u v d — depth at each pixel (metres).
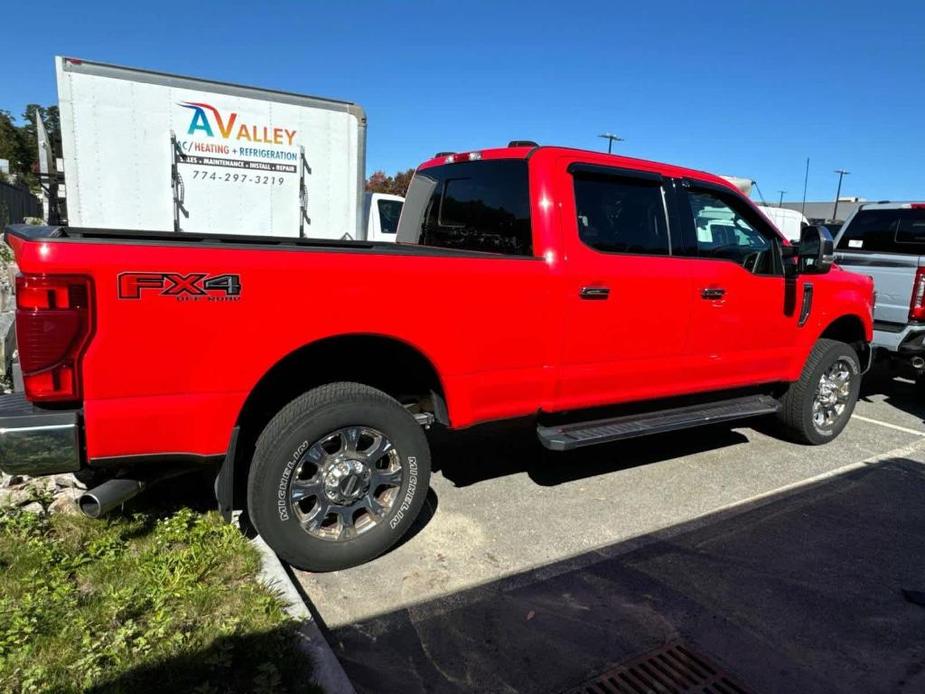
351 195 10.07
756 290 5.00
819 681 2.86
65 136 8.13
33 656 2.52
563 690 2.75
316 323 3.24
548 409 4.16
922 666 2.98
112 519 3.56
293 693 2.47
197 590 2.96
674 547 3.99
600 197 4.26
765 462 5.50
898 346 6.86
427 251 3.83
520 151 4.28
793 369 5.54
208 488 4.09
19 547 3.21
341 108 9.73
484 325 3.76
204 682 2.45
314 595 3.34
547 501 4.57
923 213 7.38
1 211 23.84
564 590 3.48
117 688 2.38
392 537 3.65
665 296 4.46
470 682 2.77
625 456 5.52
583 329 4.14
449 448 5.55
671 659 2.96
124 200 8.53
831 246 4.95
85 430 2.87
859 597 3.52
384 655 2.92
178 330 2.94
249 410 3.55
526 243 4.12
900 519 4.49
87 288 2.76
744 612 3.34
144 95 8.45
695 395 5.10
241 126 9.07
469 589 3.46
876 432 6.50
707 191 4.84
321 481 3.41
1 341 4.10
